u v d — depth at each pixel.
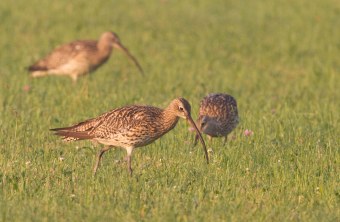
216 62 27.14
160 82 23.00
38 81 23.05
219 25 35.31
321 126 16.83
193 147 14.91
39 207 11.38
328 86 23.20
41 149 14.63
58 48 23.98
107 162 14.11
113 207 11.41
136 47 30.22
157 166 13.64
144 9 39.44
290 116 17.72
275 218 11.11
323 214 11.26
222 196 12.00
